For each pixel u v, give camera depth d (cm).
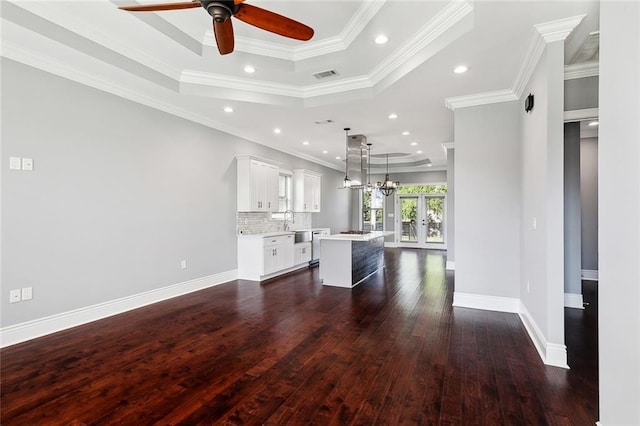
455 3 265
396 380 243
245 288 530
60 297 342
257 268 588
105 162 383
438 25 289
